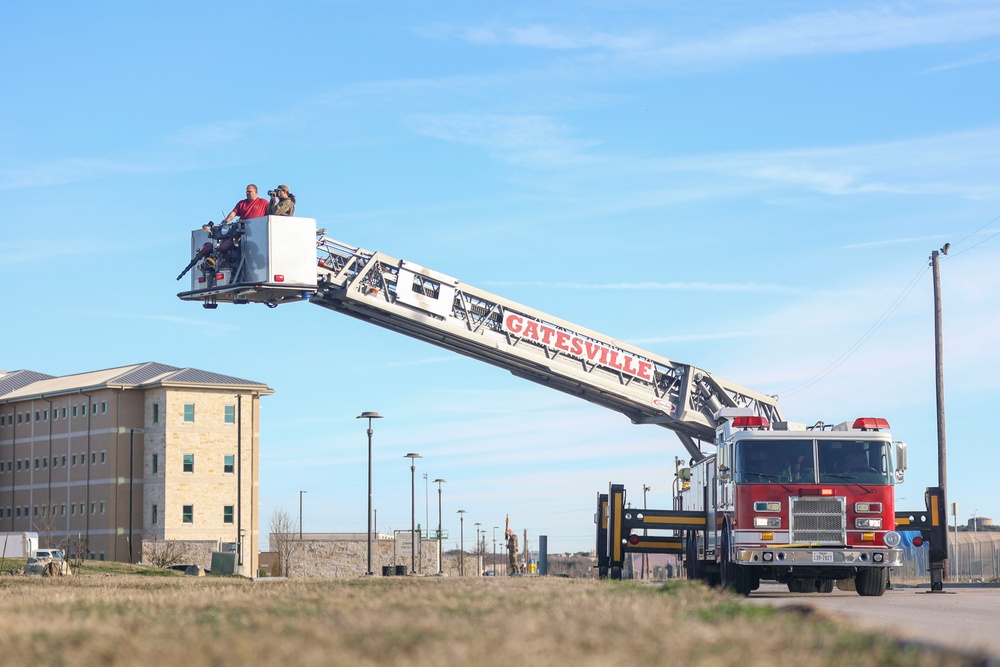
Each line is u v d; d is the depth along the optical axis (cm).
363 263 3550
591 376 3806
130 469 10388
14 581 3114
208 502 10331
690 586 1978
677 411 3881
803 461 2572
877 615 1816
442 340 3725
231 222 3438
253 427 10631
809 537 2547
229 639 899
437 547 11588
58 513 10844
